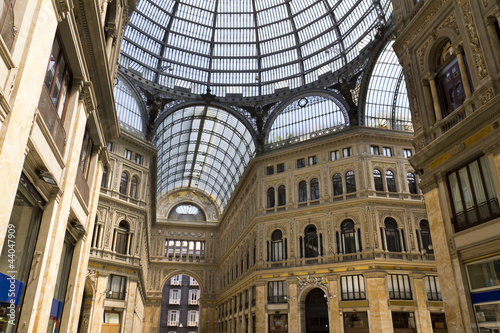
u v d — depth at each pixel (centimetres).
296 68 4241
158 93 4150
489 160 1160
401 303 2989
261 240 3725
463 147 1269
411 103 1582
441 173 1371
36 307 991
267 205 3875
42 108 955
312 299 3362
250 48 4425
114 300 3161
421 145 1495
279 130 4194
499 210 1138
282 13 4188
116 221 3391
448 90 1418
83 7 1092
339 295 3152
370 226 3225
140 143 3797
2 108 662
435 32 1477
